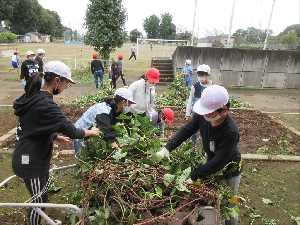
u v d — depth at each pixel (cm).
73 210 268
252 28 2498
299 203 439
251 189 472
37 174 283
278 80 1523
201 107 257
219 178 295
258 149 634
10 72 1819
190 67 1216
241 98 1263
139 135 327
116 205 251
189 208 251
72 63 2066
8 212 381
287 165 568
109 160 289
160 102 1033
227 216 264
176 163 307
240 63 1484
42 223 333
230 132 262
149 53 3441
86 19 1738
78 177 305
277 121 867
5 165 511
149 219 229
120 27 1742
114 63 1309
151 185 263
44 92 271
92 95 1063
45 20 8919
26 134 271
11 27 7562
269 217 402
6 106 927
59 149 590
